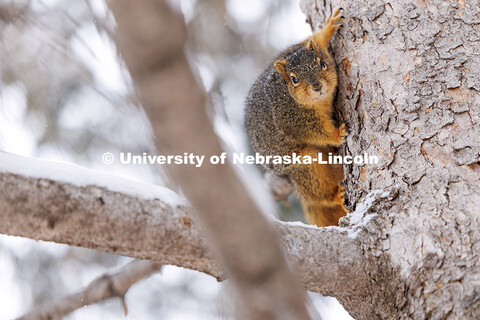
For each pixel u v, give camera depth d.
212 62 5.92
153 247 2.67
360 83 3.84
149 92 1.63
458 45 3.59
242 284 1.99
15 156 2.59
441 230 3.00
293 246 2.88
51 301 4.43
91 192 2.59
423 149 3.35
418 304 2.90
